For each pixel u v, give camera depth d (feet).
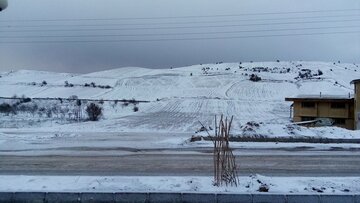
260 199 26.55
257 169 42.45
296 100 171.94
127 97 377.91
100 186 30.71
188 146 71.05
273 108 255.50
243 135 80.23
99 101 298.35
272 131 82.84
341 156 55.36
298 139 78.79
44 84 469.16
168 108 242.99
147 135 110.63
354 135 82.02
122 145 73.87
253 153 58.90
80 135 106.42
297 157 53.88
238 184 30.99
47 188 29.96
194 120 184.96
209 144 73.36
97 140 87.92
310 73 486.38
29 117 198.08
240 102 274.98
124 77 500.74
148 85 434.30
